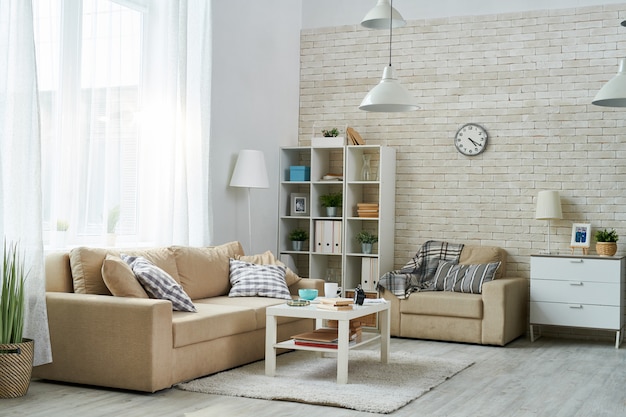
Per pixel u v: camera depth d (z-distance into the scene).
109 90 5.93
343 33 8.31
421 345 6.68
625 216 7.12
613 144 7.18
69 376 4.76
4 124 4.78
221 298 6.06
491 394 4.79
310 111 8.41
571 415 4.31
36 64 5.09
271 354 5.14
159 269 5.22
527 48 7.51
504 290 6.64
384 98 5.41
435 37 7.88
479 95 7.68
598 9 7.26
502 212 7.57
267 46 7.90
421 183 7.89
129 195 6.14
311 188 7.96
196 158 6.64
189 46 6.64
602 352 6.49
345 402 4.41
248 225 7.62
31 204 4.83
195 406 4.34
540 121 7.45
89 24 5.75
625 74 5.42
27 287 4.76
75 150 5.61
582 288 6.84
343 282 7.80
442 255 7.49
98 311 4.67
